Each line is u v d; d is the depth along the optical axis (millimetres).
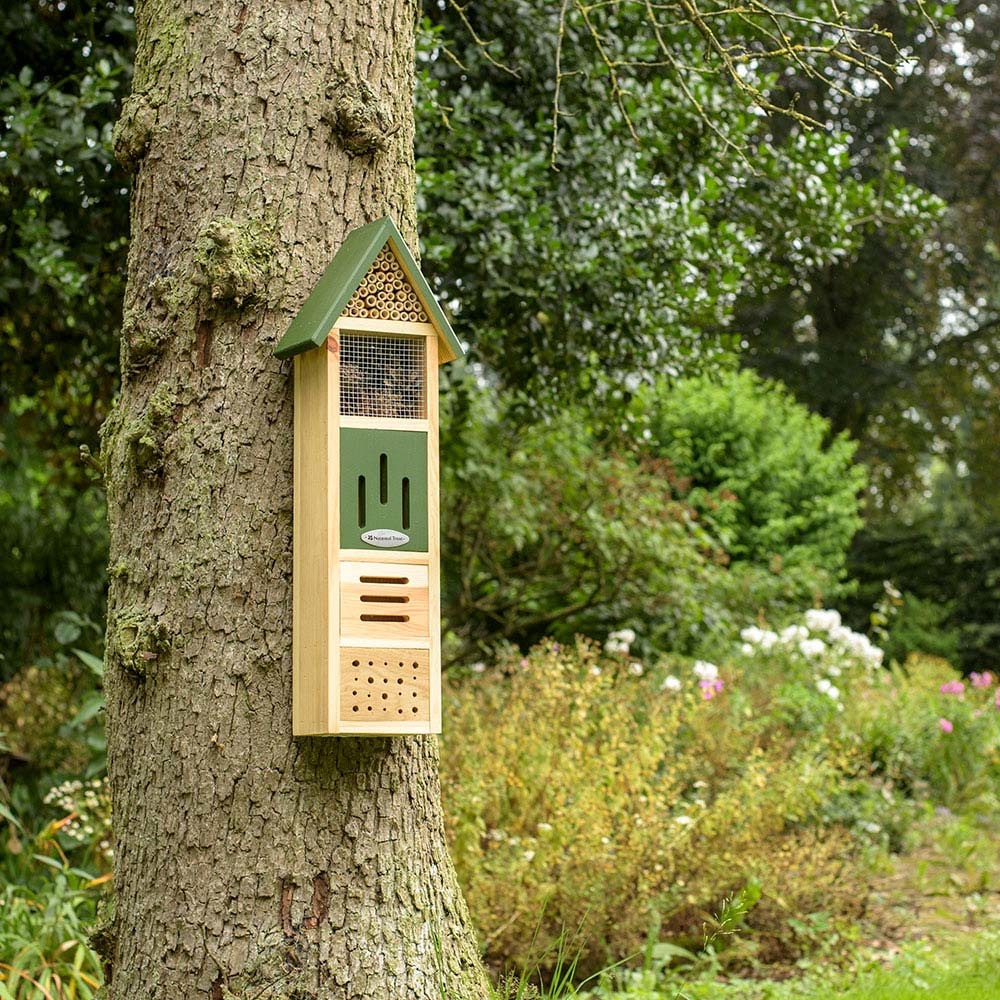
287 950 2789
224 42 3033
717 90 6910
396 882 2922
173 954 2807
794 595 11641
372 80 3137
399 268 2953
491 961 5141
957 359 19953
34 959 4262
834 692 8211
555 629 10117
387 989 2848
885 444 20266
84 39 6309
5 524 8828
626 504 9445
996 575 16469
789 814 6414
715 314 7273
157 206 3031
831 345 19172
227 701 2854
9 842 5609
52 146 5750
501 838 5590
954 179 17891
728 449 13789
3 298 6273
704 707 7191
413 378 2967
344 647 2789
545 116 6723
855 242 7785
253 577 2889
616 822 5730
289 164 3016
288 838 2834
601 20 6523
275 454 2936
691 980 5324
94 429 8445
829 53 4691
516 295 6598
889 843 7695
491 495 9039
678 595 9656
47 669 7469
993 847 7781
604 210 6594
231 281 2912
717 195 6875
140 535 2945
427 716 2838
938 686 10711
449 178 5953
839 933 5742
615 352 6973
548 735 6285
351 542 2824
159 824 2854
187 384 2943
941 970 5301
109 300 7270
